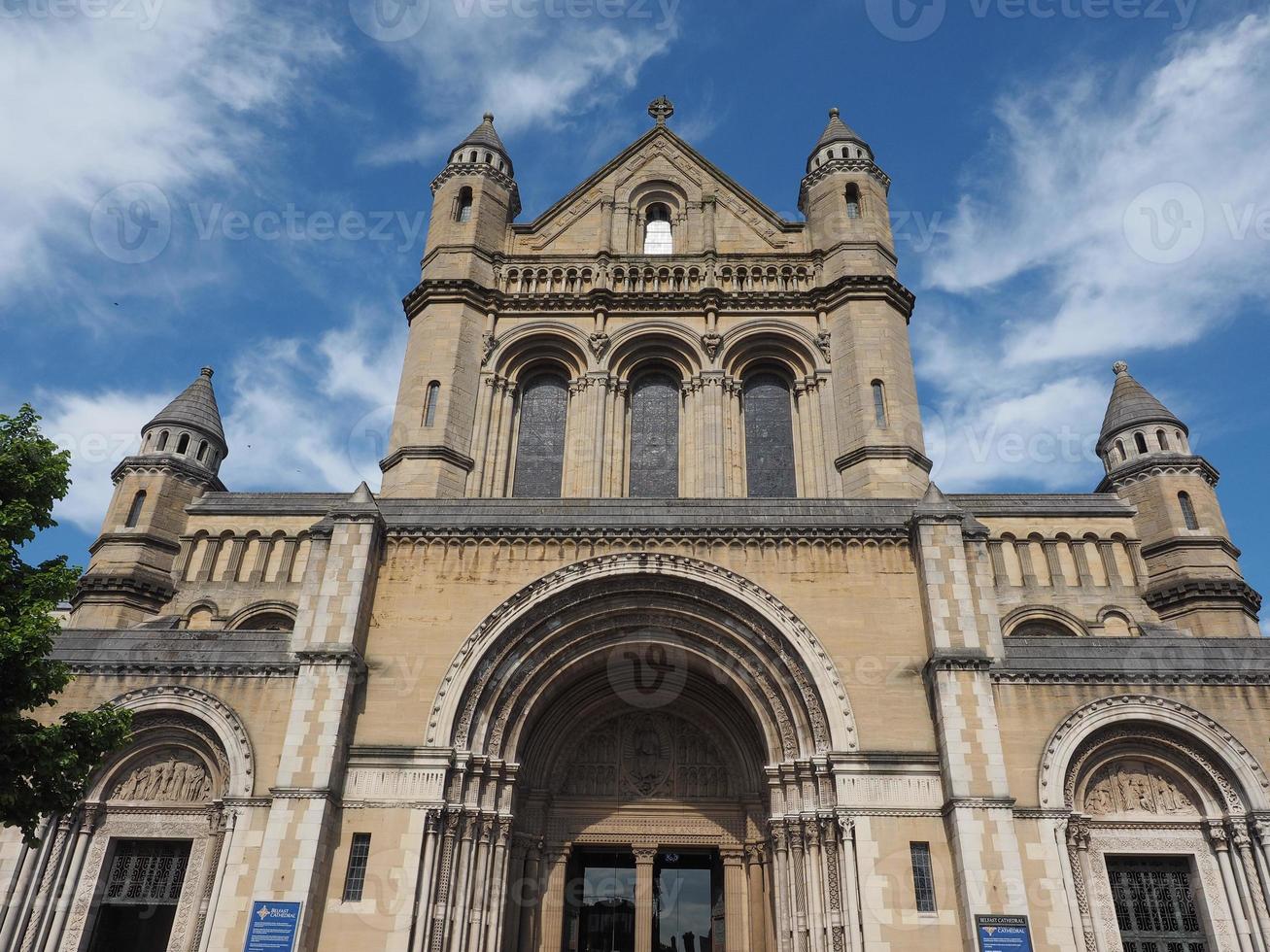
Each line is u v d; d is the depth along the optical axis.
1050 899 19.78
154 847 22.09
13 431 19.33
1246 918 20.12
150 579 34.03
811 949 20.44
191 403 39.09
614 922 25.09
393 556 24.67
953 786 20.55
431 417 33.78
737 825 25.25
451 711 22.52
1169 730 21.77
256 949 19.17
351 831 21.17
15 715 17.34
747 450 34.72
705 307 36.31
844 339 35.09
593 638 24.36
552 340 36.25
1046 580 33.50
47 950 20.45
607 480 33.53
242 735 22.09
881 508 25.36
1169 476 34.81
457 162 40.41
